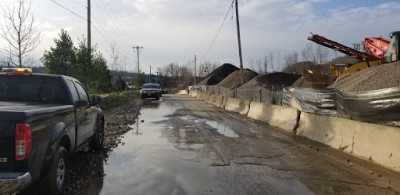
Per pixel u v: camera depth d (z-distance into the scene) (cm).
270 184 597
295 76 4644
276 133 1226
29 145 411
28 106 496
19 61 1352
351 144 864
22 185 399
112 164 731
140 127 1357
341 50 2312
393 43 1819
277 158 805
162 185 586
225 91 2817
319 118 1068
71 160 750
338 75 2311
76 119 617
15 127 402
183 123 1505
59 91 603
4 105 500
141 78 7744
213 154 845
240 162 760
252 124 1508
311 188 577
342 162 768
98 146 847
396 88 722
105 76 3784
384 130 757
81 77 2112
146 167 708
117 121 1530
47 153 461
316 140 1040
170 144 977
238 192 553
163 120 1628
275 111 1495
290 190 566
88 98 779
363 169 706
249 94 2055
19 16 1357
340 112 947
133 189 564
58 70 2023
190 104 3041
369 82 1295
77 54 2111
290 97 1345
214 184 594
